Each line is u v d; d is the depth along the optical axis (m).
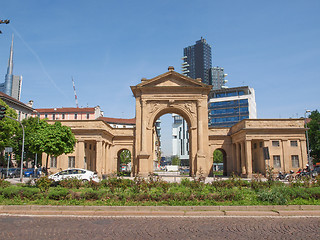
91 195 15.05
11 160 60.31
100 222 10.87
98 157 41.12
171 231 9.52
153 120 43.31
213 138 48.22
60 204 13.74
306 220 11.38
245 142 41.28
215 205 13.73
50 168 42.50
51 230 9.59
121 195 15.05
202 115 42.19
